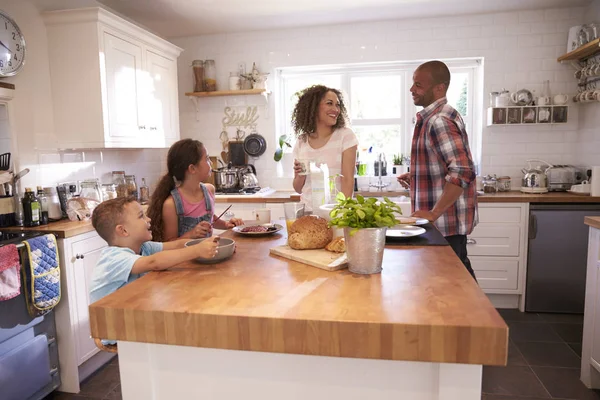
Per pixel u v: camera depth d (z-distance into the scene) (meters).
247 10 3.38
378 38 3.75
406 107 3.98
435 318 0.82
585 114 3.44
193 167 1.98
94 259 2.43
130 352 1.01
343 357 0.85
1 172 2.36
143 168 3.81
